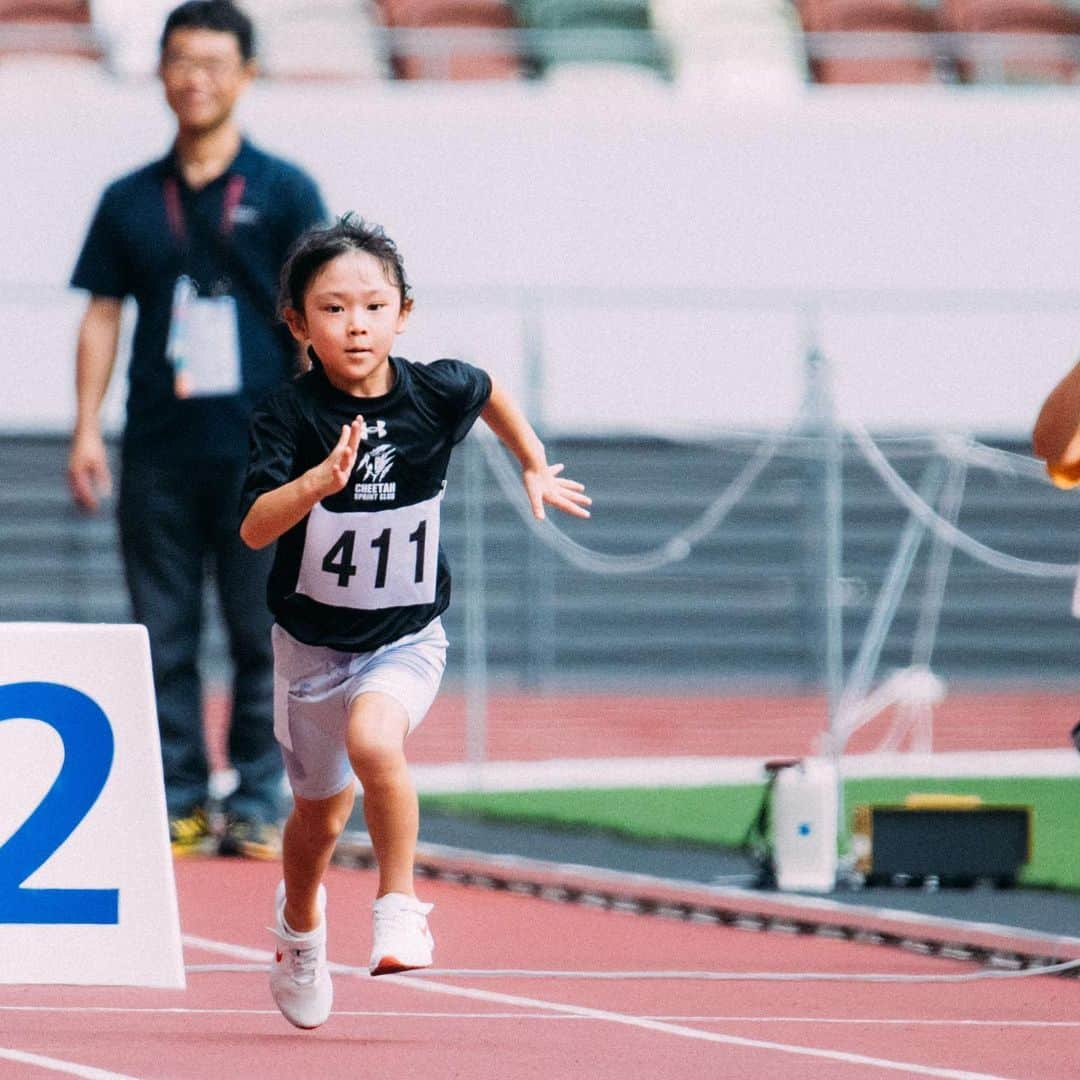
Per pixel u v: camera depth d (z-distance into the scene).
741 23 43.19
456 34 42.41
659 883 17.56
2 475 38.31
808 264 40.44
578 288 39.38
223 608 19.73
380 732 10.17
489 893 18.36
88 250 19.72
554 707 39.53
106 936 10.39
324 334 10.31
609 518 41.28
